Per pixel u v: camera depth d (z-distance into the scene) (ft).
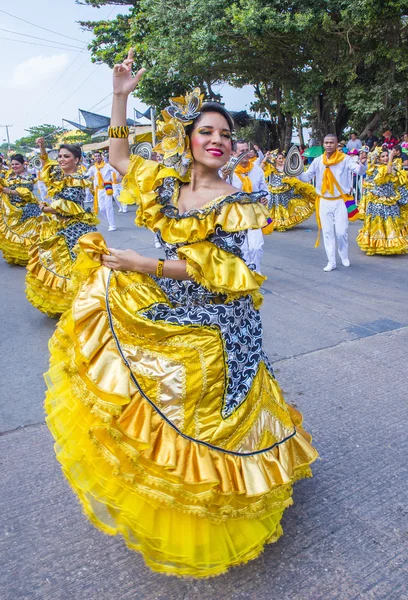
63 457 7.11
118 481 6.62
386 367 14.23
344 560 7.75
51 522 8.57
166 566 6.82
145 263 7.05
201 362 7.02
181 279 7.16
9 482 9.61
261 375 7.69
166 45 57.16
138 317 7.03
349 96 54.13
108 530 7.00
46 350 15.97
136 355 7.04
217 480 6.63
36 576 7.50
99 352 6.95
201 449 6.91
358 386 13.16
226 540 6.97
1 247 28.32
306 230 38.68
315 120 65.92
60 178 17.95
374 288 22.15
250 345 7.54
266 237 36.17
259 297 7.98
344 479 9.61
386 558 7.76
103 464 6.69
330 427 11.30
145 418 6.81
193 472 6.72
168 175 7.15
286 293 21.72
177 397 6.95
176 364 7.00
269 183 38.27
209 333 7.07
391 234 28.19
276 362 14.74
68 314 7.50
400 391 12.84
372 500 9.03
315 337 16.61
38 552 7.95
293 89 61.57
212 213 6.84
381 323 17.75
